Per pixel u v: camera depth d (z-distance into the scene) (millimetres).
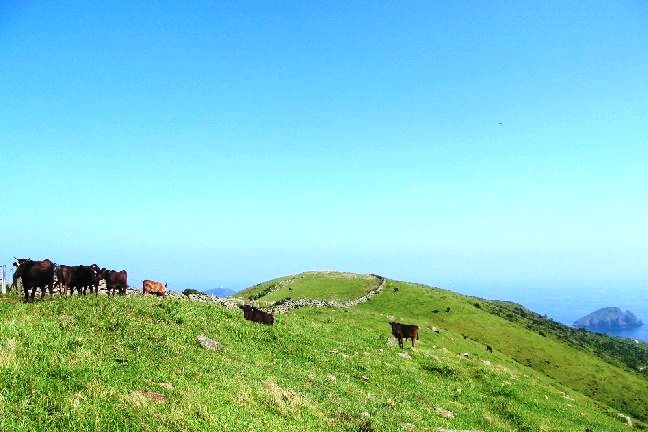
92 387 14203
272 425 16219
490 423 27531
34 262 27562
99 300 27750
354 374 29656
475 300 150500
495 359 60250
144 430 12930
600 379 89125
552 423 31453
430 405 27672
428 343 52969
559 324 187625
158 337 22812
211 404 16016
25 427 11375
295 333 35219
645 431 43688
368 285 106188
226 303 49594
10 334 16422
